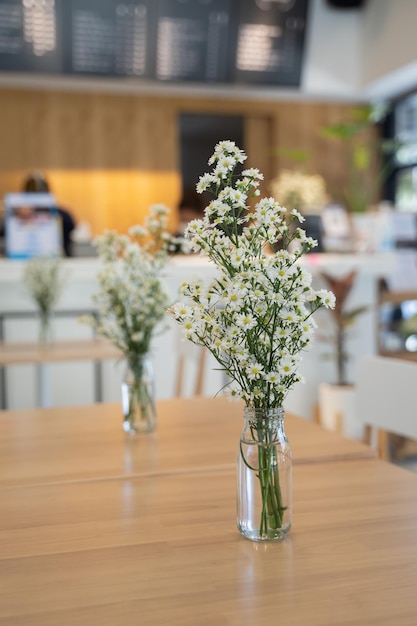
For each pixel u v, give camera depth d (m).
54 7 5.99
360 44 6.96
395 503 1.25
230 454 1.58
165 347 4.12
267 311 1.02
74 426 1.86
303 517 1.19
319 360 4.50
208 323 1.04
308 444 1.64
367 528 1.14
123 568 1.01
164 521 1.20
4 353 3.29
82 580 0.98
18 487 1.39
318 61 6.92
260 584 0.96
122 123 6.91
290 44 6.56
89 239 4.27
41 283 3.52
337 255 4.55
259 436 1.09
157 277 1.80
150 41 6.27
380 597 0.91
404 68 6.30
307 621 0.86
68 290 4.12
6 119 6.68
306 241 1.04
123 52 6.25
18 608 0.90
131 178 6.96
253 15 6.38
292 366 1.03
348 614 0.87
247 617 0.87
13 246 3.92
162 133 7.01
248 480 1.10
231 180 1.05
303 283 1.03
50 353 3.28
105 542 1.11
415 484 1.35
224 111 7.16
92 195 6.90
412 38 6.16
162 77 6.42
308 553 1.05
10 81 6.46
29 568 1.02
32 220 3.95
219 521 1.19
